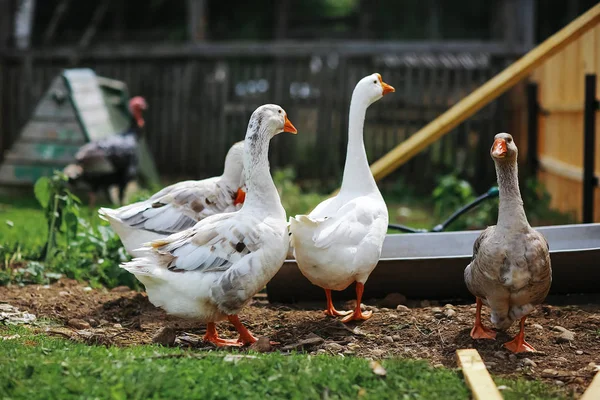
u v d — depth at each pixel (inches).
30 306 247.8
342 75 584.4
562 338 211.3
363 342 214.8
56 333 219.9
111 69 627.2
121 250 283.6
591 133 351.3
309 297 257.0
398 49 581.6
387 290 253.9
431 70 571.2
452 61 673.0
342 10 954.7
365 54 587.8
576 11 749.3
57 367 171.3
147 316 244.7
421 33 909.2
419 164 568.7
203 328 235.1
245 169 213.8
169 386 163.2
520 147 548.7
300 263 220.5
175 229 248.8
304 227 211.5
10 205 478.0
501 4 714.2
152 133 623.8
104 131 526.0
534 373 187.8
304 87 623.2
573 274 243.3
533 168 511.5
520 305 197.5
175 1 925.8
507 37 592.1
